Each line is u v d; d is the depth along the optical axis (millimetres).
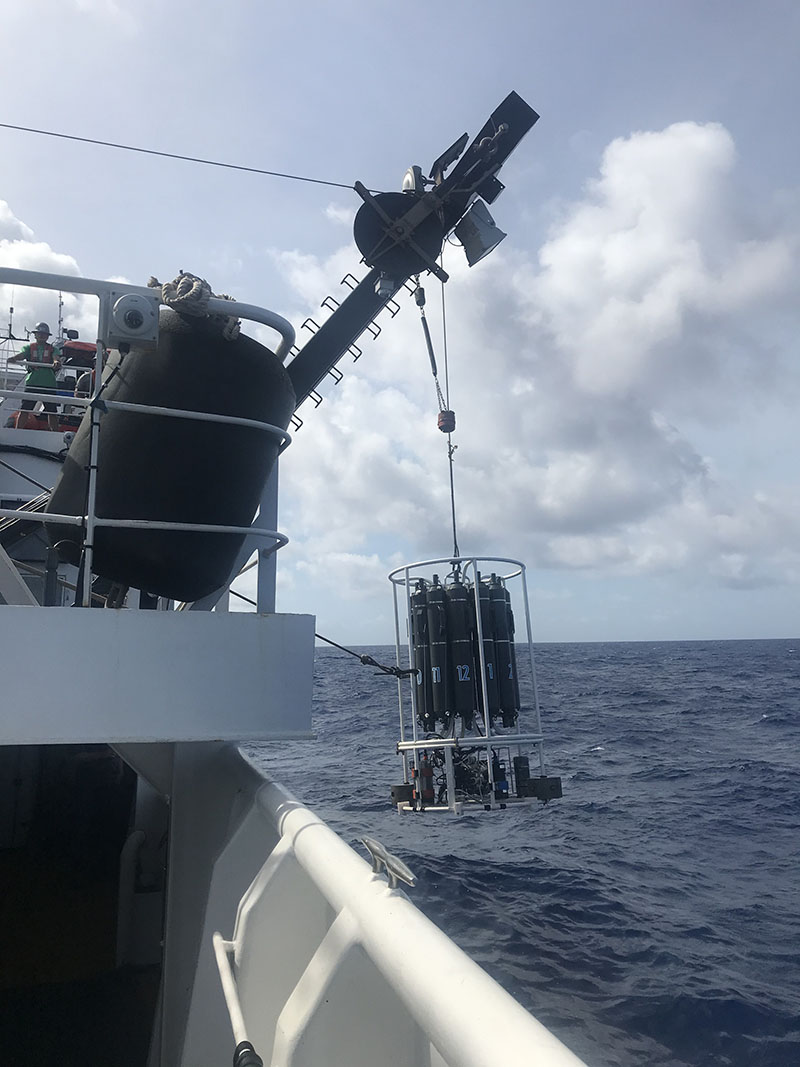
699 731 27953
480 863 11570
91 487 2746
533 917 9312
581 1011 6945
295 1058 1372
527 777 6062
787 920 9320
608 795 17266
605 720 31047
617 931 8875
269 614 2773
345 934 1470
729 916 9438
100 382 2801
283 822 2191
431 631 6133
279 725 2736
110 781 6746
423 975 1104
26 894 5512
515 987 7414
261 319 3033
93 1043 3756
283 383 3158
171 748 3707
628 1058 6203
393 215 4852
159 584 3049
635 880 10906
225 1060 2156
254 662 2729
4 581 2930
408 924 1279
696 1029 6617
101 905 5316
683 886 10680
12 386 9320
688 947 8391
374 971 1439
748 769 20484
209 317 2943
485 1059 879
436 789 6535
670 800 16719
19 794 6531
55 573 3301
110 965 4539
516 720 6230
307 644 2832
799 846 12953
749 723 30125
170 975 3240
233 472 2990
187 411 2912
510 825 14281
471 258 5133
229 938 2357
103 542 2947
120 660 2576
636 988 7375
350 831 13750
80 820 6613
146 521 2824
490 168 4879
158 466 2922
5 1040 3764
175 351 2928
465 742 5766
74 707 2516
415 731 6258
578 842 13109
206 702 2654
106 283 2869
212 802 3512
